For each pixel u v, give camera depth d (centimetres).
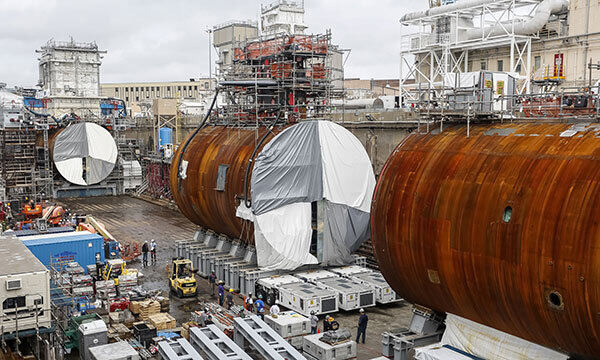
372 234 2105
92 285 2912
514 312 1619
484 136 1839
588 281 1377
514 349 1733
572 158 1515
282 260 2861
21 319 2148
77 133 6462
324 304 2584
